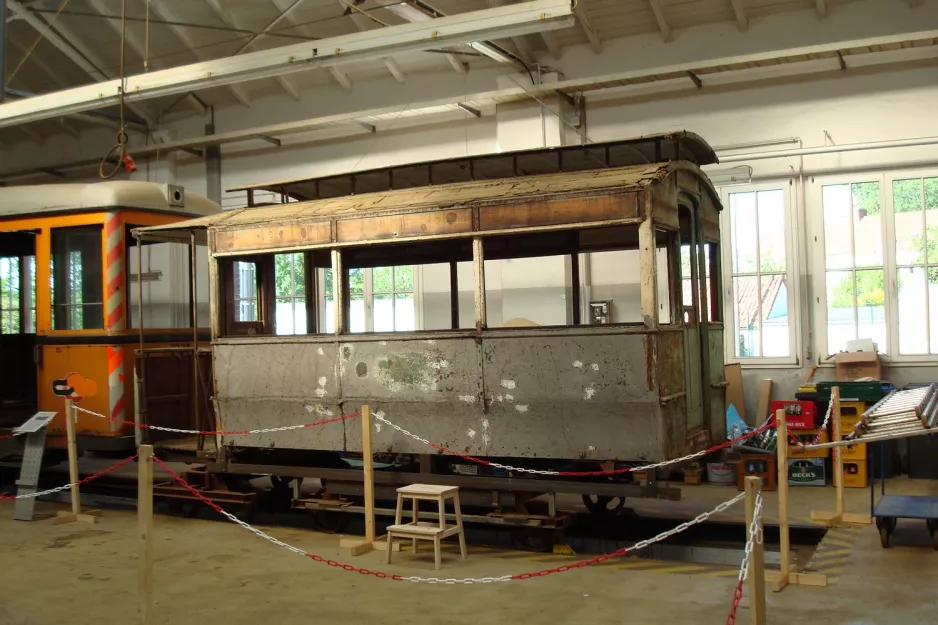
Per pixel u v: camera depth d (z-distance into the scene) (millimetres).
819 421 9641
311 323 8805
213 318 8430
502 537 7980
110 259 9336
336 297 7758
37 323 9867
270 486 10148
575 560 6750
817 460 9281
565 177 7082
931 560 6203
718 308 8266
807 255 10578
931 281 10039
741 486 9414
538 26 7129
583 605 5398
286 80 13500
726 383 8133
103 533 8062
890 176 10172
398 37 7742
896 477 9680
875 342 10281
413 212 7375
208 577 6340
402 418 7387
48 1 12672
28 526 8414
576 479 7031
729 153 10875
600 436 6602
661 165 6832
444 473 7625
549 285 11547
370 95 13250
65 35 13312
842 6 10188
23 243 10867
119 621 5398
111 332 9281
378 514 7973
